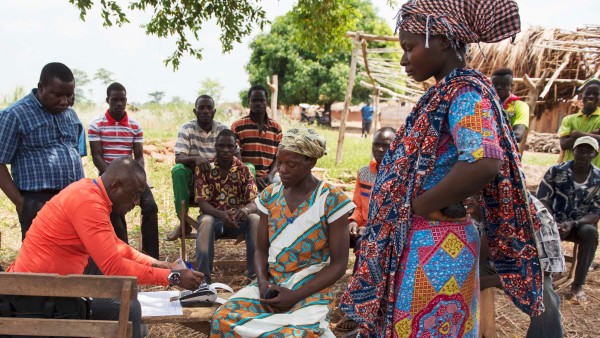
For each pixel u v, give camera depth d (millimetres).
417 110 1992
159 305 3102
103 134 5289
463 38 1896
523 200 1916
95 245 2662
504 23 1883
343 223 2959
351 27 7754
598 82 5766
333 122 41094
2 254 5535
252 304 2969
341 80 30797
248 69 33281
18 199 3867
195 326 3117
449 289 1971
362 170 4418
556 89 15289
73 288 2260
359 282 2094
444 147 1925
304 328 2707
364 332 2227
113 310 2877
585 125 5891
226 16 6090
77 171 4117
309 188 3037
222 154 4609
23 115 3812
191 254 5707
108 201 2742
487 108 1811
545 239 3254
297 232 2996
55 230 2660
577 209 4656
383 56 28359
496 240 2076
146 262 3055
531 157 15867
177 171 4945
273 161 5734
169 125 19219
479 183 1769
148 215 4996
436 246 1954
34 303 2484
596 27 12117
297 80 31078
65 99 3898
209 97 5441
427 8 1915
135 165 2775
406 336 2010
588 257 4559
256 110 5609
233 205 4730
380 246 2014
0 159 3758
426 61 1959
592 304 4574
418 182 1908
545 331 3178
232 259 5609
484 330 3426
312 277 2963
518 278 2039
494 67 12242
